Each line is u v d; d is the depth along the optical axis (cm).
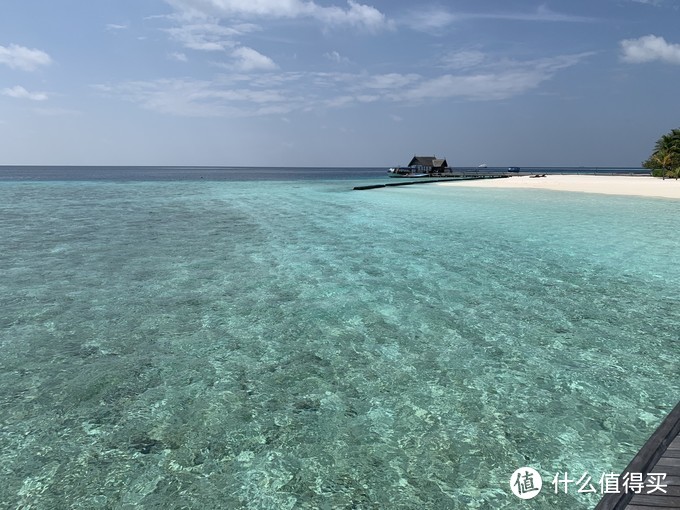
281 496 372
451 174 9788
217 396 533
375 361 625
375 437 452
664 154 7119
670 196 3600
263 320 786
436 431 461
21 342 690
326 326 757
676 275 1075
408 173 9944
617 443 437
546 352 649
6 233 1728
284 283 1023
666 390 539
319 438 451
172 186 6012
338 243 1524
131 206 2950
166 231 1802
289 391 545
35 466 410
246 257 1302
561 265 1184
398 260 1259
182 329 745
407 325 760
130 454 428
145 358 637
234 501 367
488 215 2336
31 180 8200
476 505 359
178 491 379
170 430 466
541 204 2977
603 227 1853
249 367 609
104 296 923
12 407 509
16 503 364
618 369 595
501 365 609
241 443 444
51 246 1466
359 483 387
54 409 505
